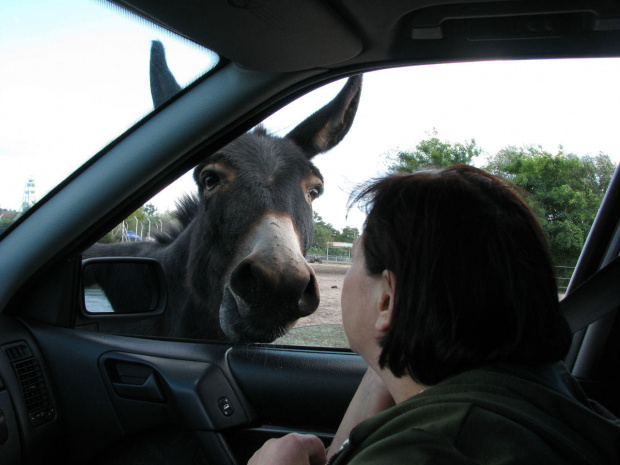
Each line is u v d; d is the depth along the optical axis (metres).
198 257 2.32
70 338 1.92
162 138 1.65
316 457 1.00
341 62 1.51
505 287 0.73
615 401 1.87
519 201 0.81
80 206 1.73
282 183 2.18
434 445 0.60
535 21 1.34
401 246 0.80
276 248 1.96
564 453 0.59
